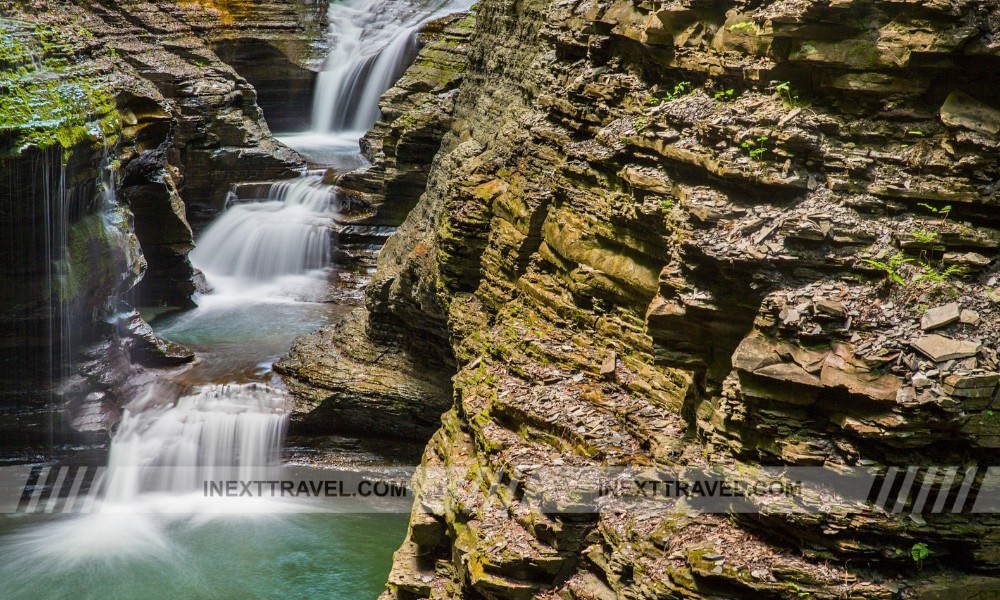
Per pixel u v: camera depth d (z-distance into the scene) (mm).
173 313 32875
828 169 11562
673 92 15211
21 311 24047
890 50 11203
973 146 10758
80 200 25406
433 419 24812
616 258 15398
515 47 24125
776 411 10828
